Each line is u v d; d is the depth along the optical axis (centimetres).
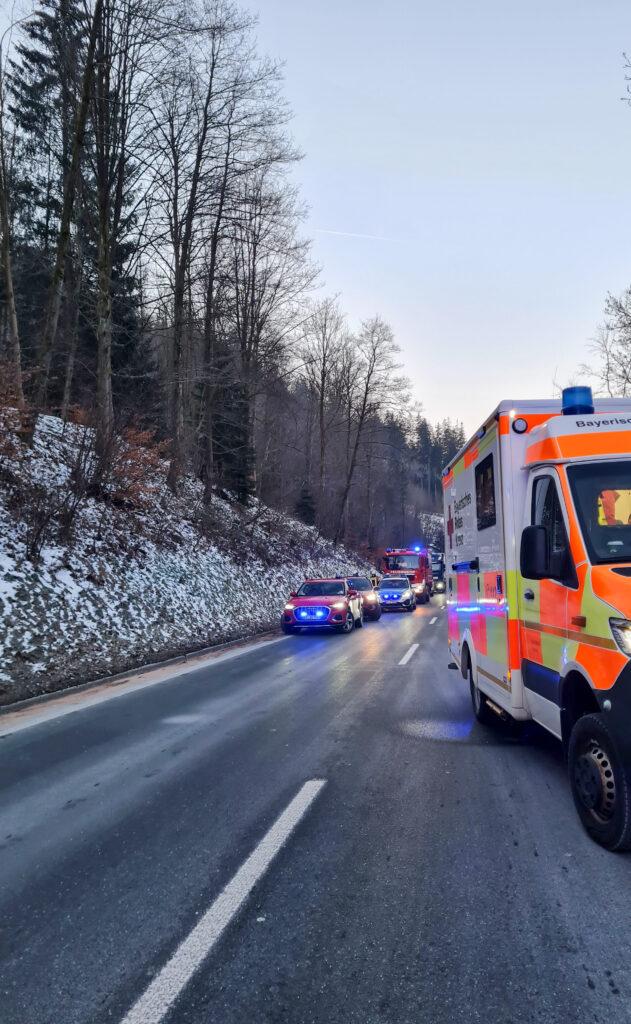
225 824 438
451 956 282
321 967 276
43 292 2956
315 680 1020
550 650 473
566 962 276
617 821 374
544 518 499
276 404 3775
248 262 2817
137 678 1042
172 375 2311
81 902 337
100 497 1723
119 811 466
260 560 2512
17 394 1463
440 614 2505
